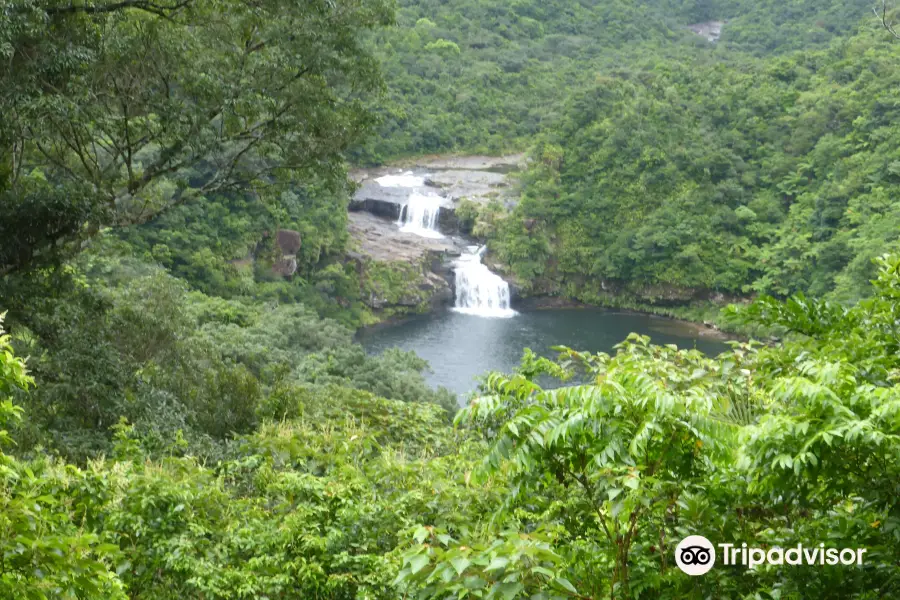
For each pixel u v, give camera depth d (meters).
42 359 14.20
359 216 60.38
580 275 61.69
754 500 4.63
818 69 73.81
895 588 4.18
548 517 5.30
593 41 100.25
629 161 64.50
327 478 7.45
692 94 72.50
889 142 57.25
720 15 116.56
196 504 6.68
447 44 86.69
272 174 17.55
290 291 48.19
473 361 43.03
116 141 16.39
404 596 5.34
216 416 13.69
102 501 6.18
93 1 14.97
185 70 15.79
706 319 56.38
